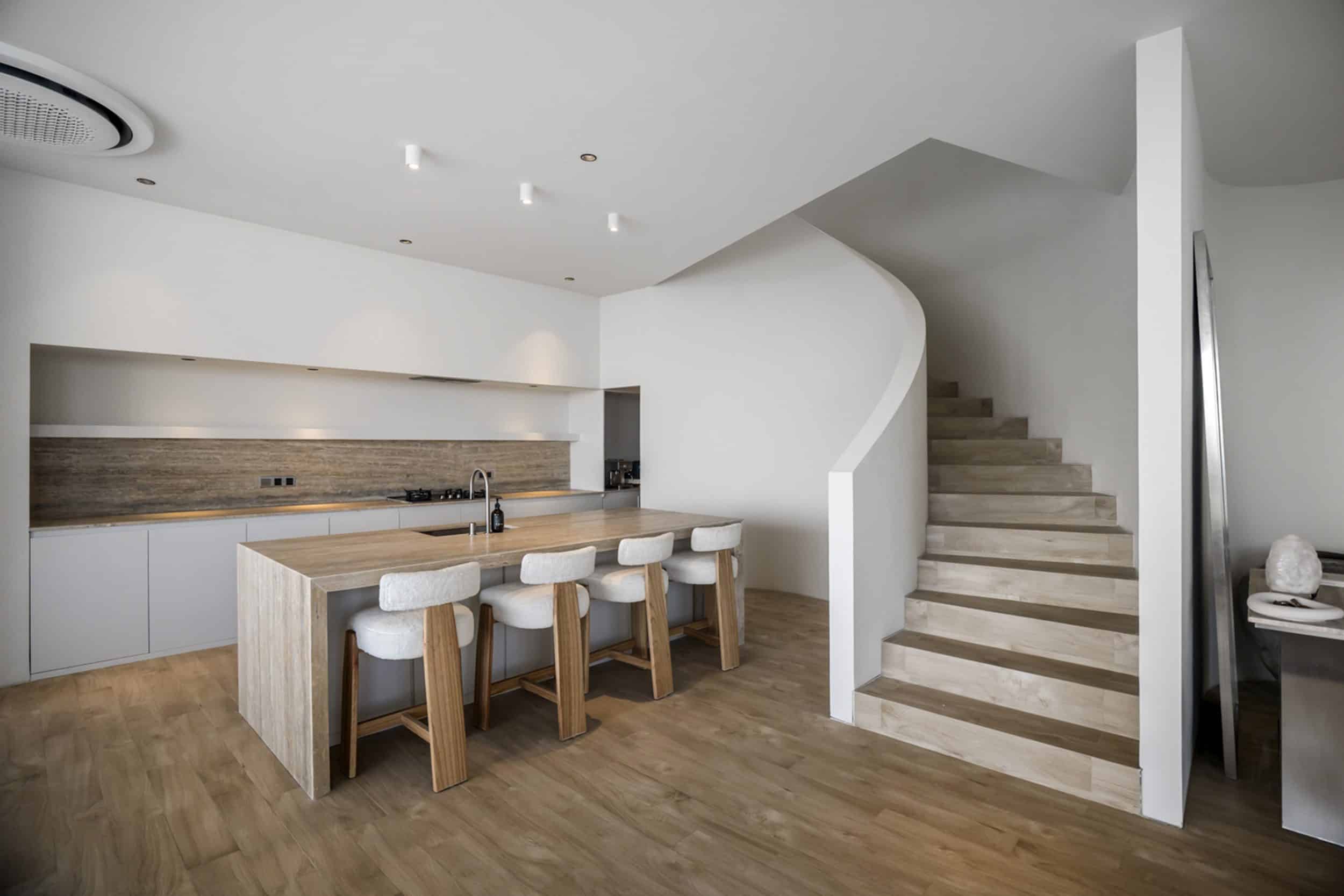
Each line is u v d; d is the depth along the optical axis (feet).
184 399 16.02
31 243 12.66
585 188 12.79
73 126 9.80
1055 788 8.75
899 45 8.16
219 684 12.54
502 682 11.32
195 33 7.95
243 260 15.15
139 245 13.82
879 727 10.47
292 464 17.72
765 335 20.02
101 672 13.19
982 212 17.30
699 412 21.48
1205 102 9.49
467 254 17.62
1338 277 11.88
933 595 12.28
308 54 8.40
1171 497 7.91
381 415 19.36
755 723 10.86
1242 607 12.54
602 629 14.05
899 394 12.46
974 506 14.12
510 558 10.56
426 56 8.45
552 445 23.76
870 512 11.19
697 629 14.92
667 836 7.78
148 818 8.11
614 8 7.47
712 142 10.81
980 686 10.33
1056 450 15.61
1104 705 9.19
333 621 10.11
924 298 19.56
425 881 6.98
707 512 21.40
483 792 8.75
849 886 6.91
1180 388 7.86
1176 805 7.89
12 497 12.48
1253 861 7.25
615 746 10.09
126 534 13.71
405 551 10.55
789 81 9.00
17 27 7.80
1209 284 8.96
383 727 9.56
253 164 11.85
